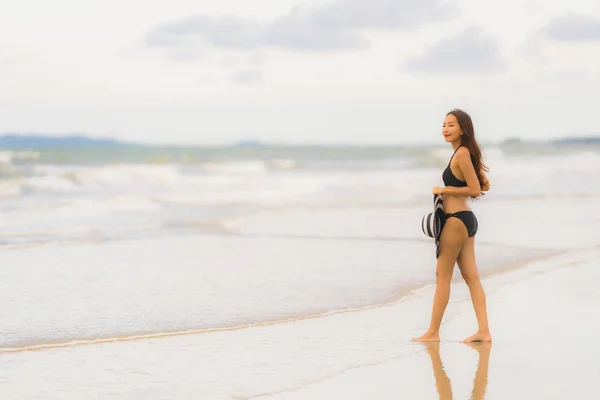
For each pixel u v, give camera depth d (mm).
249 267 10797
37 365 6066
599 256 11750
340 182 27609
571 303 8523
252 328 7367
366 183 26734
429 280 9875
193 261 11297
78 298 8648
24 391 5410
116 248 12578
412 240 13797
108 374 5840
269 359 6293
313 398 5312
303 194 23406
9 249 12281
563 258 11547
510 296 8867
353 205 20703
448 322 7703
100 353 6441
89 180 25312
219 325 7465
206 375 5828
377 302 8586
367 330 7332
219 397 5312
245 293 8984
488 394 5418
